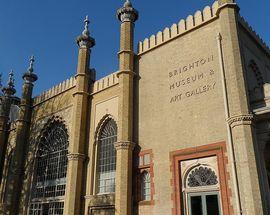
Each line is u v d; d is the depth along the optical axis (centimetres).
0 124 3584
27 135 3250
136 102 2269
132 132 2173
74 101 2656
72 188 2336
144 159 2067
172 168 1884
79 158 2438
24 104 3325
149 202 1927
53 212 2647
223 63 1822
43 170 2953
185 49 2100
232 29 1825
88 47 2872
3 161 3512
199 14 2083
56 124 3002
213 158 1739
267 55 2355
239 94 1648
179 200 1784
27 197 2906
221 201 1622
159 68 2216
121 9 2520
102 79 2634
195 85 1961
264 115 1606
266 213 1435
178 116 1978
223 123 1742
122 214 1928
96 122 2533
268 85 1656
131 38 2438
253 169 1485
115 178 2253
